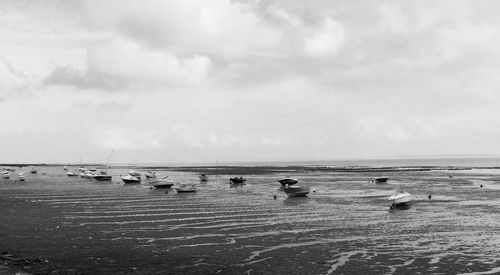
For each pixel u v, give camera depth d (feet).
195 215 121.60
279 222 108.78
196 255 74.59
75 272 63.87
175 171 499.51
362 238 87.97
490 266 66.28
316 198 166.61
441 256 72.54
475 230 95.86
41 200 166.30
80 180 318.86
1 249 79.10
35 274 62.28
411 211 127.13
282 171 430.61
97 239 88.28
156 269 65.98
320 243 83.51
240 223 107.45
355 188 211.82
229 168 552.00
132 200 164.55
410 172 375.66
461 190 192.65
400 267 65.98
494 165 570.87
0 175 411.13
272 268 66.03
